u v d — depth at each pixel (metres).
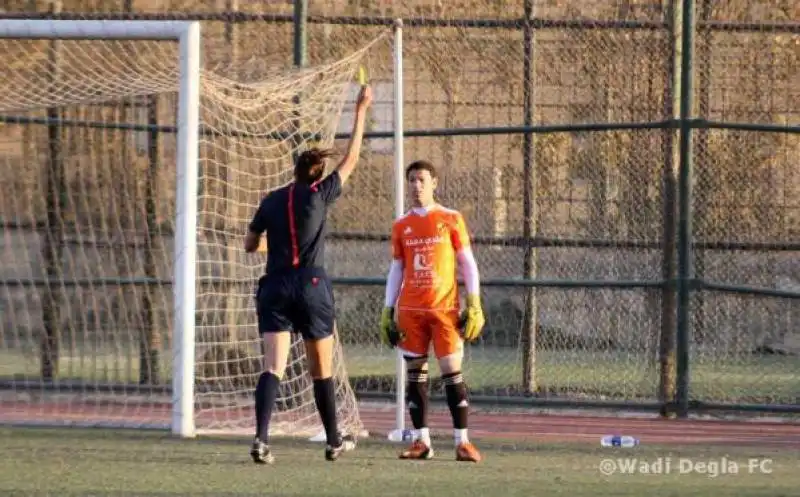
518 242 43.75
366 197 46.31
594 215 45.00
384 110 45.91
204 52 45.97
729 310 48.53
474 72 45.41
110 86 42.25
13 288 46.22
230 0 47.53
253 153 43.62
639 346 46.22
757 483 28.00
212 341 42.81
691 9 40.78
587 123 43.62
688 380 41.03
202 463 29.97
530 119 44.25
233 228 43.81
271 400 29.69
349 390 36.47
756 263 48.97
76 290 44.53
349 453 32.28
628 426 38.88
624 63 44.25
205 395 41.09
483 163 45.78
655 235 44.19
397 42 35.72
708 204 44.56
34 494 25.38
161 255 45.88
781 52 44.38
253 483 27.11
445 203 46.09
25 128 47.41
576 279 45.44
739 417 41.06
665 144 42.50
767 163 44.62
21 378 45.03
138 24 34.94
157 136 45.88
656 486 27.41
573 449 33.47
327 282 30.06
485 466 30.19
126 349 46.38
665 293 41.38
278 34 45.72
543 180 45.38
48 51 47.00
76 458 30.41
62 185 46.47
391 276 31.66
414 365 31.41
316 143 41.66
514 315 50.28
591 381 44.50
